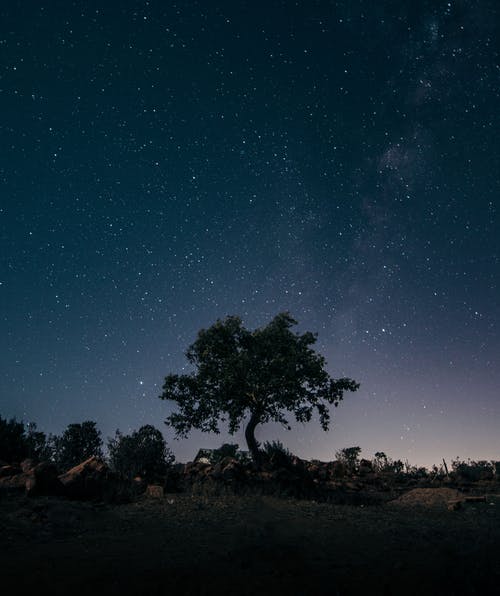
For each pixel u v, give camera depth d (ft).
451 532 34.32
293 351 60.54
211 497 41.39
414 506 46.14
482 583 19.51
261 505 39.52
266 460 58.44
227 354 61.77
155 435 55.62
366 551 26.94
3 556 22.17
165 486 44.34
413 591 18.95
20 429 52.65
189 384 61.31
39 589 17.99
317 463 79.00
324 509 40.47
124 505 36.17
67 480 37.06
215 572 20.99
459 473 73.20
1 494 34.12
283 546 26.30
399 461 87.61
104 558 22.74
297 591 18.61
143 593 17.95
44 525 28.32
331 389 62.69
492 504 47.01
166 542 26.53
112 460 52.42
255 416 60.23
